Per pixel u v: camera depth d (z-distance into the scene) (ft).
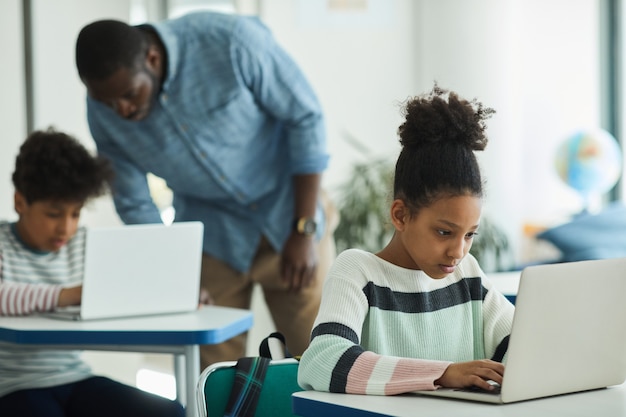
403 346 5.66
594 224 17.44
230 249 10.89
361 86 19.21
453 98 5.50
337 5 19.02
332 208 11.57
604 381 5.41
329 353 5.23
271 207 10.87
